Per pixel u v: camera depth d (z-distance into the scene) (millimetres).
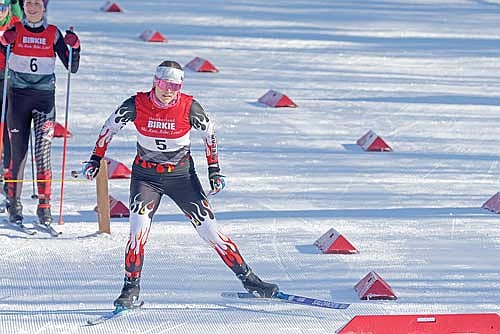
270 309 23375
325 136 41906
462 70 56938
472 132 43500
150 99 22375
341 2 82750
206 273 25828
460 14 78375
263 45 61719
